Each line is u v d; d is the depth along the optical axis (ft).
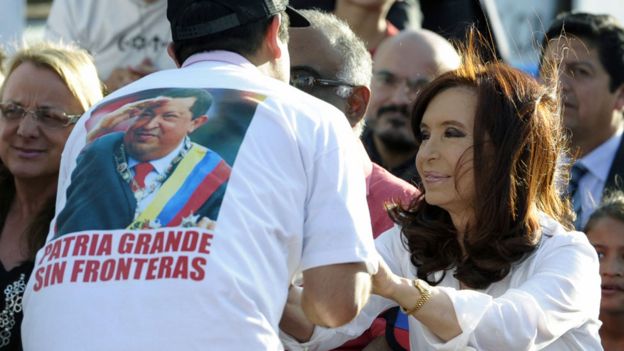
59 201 13.10
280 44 13.73
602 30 23.85
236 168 12.22
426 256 14.98
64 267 12.23
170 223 12.02
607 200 20.81
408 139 23.21
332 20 19.49
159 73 13.48
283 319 13.84
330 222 12.37
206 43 13.50
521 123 14.19
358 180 12.76
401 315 15.74
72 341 11.85
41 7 35.86
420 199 15.30
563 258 13.99
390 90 23.31
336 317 12.41
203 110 12.70
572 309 13.69
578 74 23.85
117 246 12.08
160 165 12.41
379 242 15.61
